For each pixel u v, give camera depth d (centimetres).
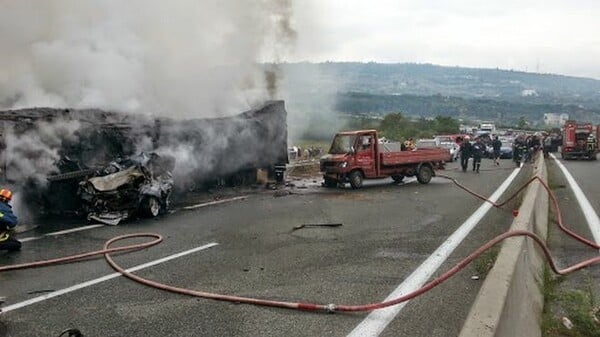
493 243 569
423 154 1912
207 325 488
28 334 469
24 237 898
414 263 716
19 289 604
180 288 605
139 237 898
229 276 655
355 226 1012
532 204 845
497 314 341
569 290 547
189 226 1009
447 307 527
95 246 830
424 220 1082
